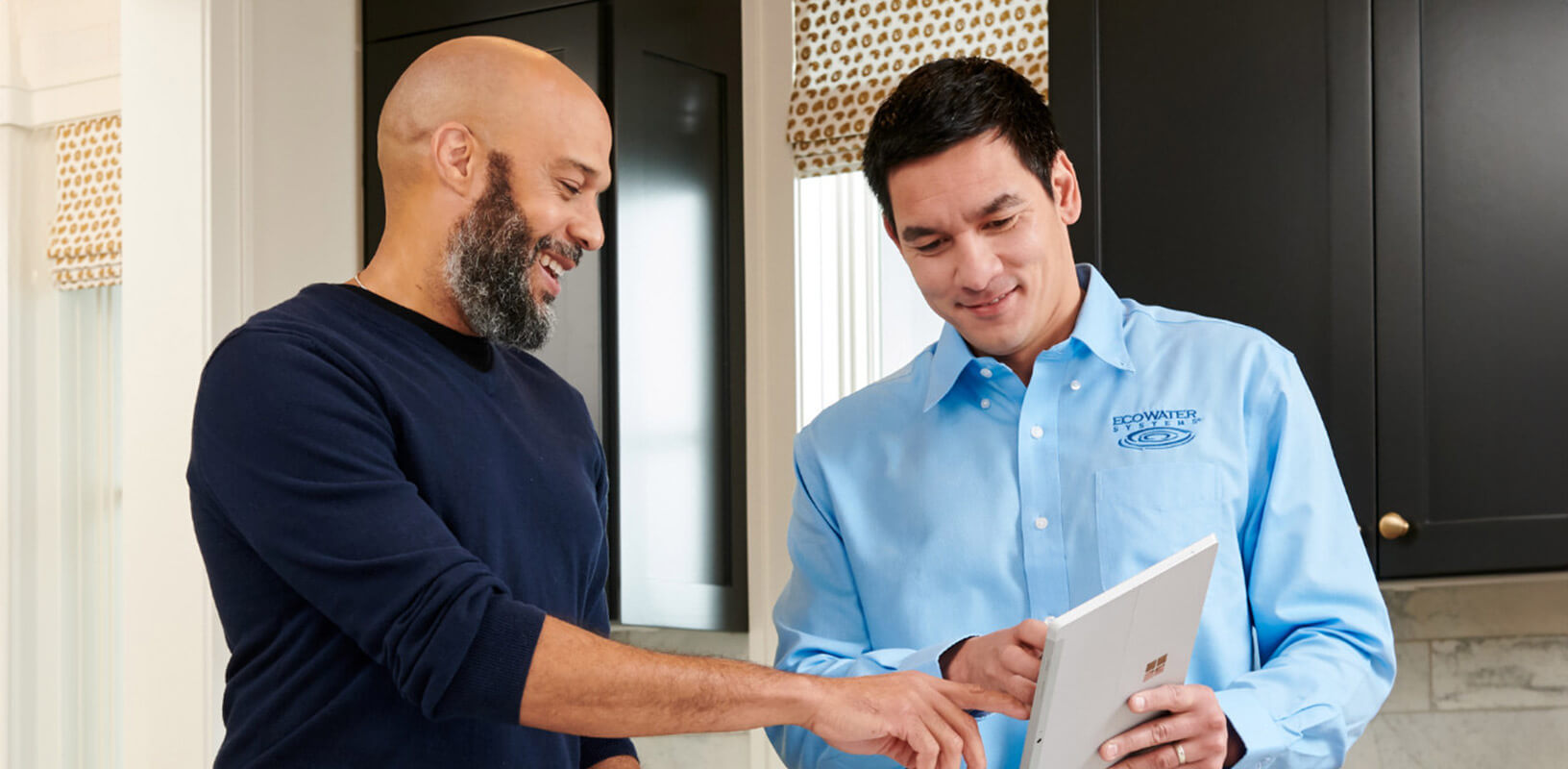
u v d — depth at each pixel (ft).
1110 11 5.75
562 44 7.68
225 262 7.50
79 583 12.19
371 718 3.56
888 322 7.52
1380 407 5.39
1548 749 6.66
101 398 12.33
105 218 11.91
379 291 4.06
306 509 3.38
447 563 3.34
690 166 7.55
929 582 4.21
